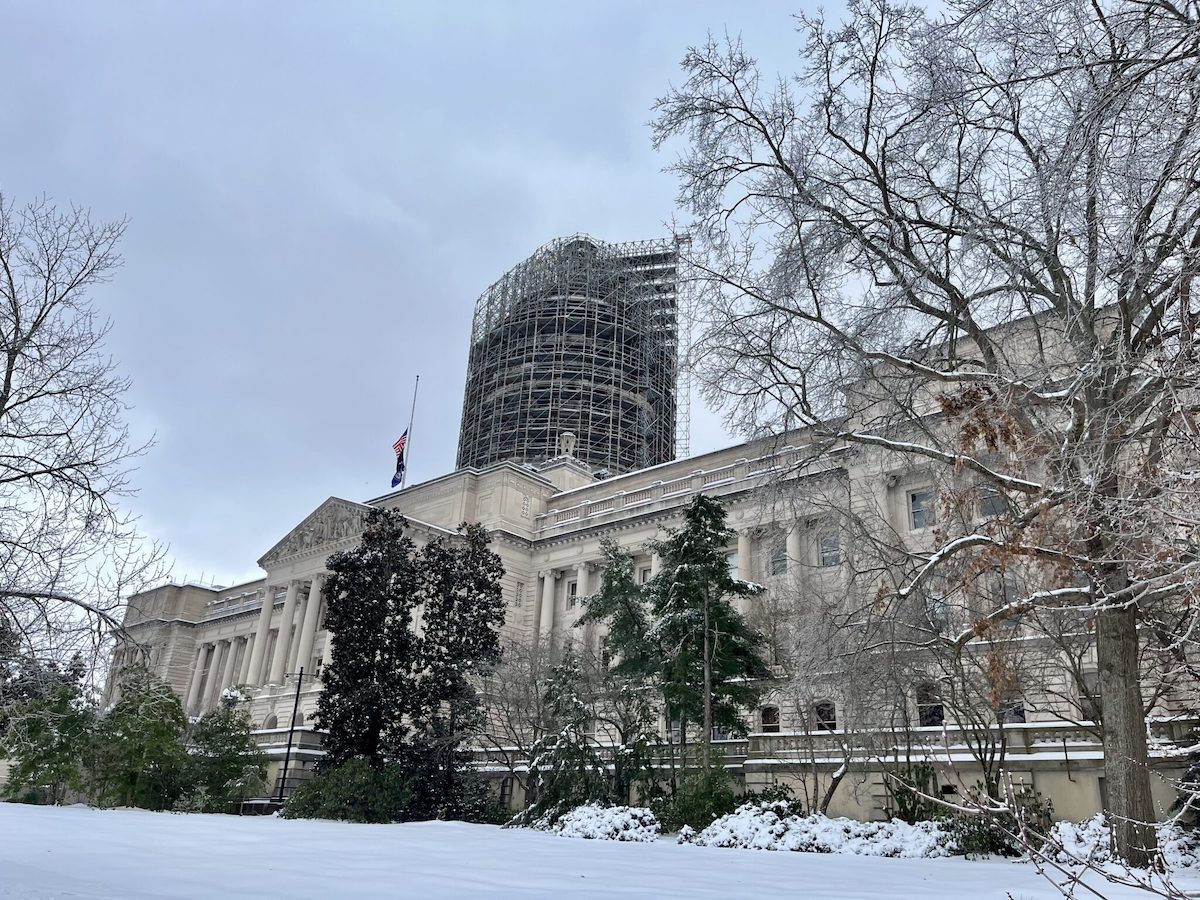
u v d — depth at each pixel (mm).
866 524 23312
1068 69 11914
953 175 18516
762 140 20328
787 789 31938
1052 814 28062
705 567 35062
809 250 19297
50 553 17922
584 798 35125
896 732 29719
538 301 93625
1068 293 14992
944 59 16766
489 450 94312
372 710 40719
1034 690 28094
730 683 35219
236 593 105750
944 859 22203
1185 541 10000
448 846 21797
